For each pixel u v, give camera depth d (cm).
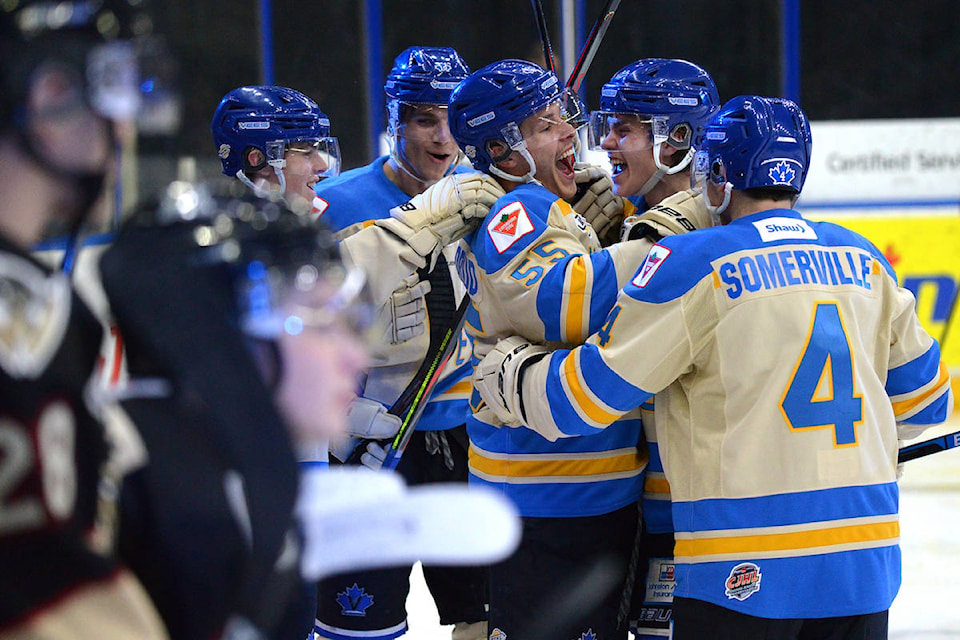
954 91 2434
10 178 284
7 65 276
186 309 289
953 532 1717
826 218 2472
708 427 744
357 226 1207
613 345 750
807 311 731
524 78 888
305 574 295
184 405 295
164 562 289
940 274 2475
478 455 936
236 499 293
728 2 2400
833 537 726
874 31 2420
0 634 258
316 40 2362
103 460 284
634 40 2397
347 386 328
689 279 731
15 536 258
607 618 903
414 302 1088
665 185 962
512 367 817
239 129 1071
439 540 285
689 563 746
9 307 266
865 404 748
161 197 329
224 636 283
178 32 2283
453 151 1217
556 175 918
